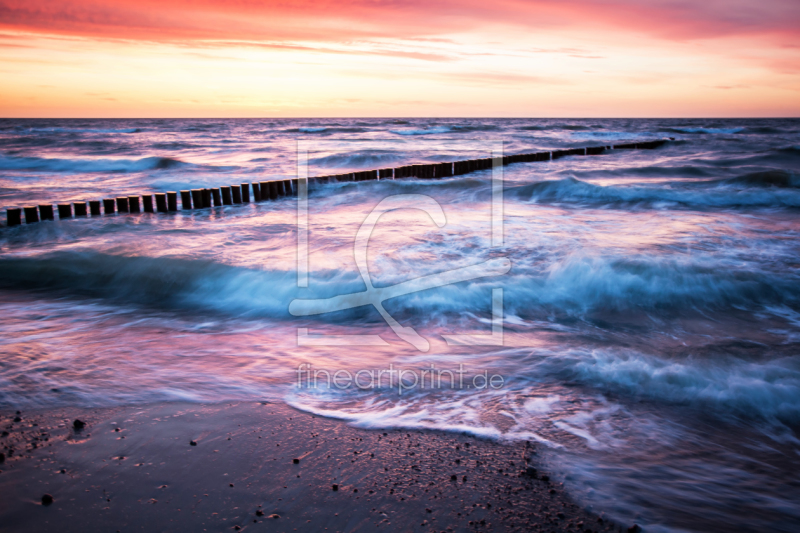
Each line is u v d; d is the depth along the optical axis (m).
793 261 6.38
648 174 16.31
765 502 2.34
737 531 2.14
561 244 7.27
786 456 2.74
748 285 5.63
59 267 6.40
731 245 7.16
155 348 4.19
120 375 3.63
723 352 4.09
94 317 5.02
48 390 3.36
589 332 4.66
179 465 2.55
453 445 2.77
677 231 8.12
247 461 2.60
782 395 3.35
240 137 37.62
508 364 3.89
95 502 2.27
